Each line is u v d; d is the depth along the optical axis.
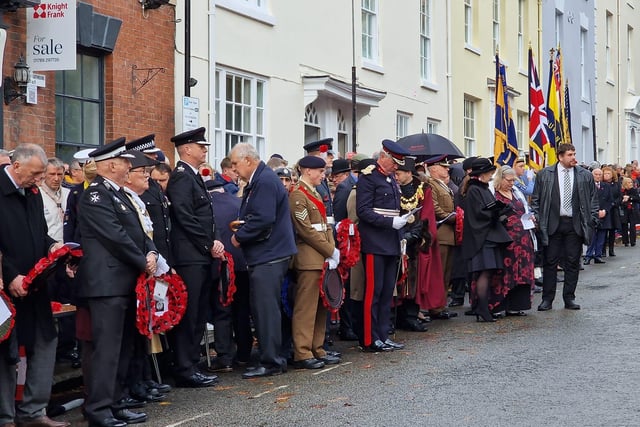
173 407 7.94
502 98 18.95
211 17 14.09
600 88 36.28
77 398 8.49
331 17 17.69
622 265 19.95
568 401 7.57
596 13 35.88
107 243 7.42
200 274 8.76
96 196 7.47
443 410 7.40
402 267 11.27
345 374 9.12
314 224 9.59
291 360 9.92
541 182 13.34
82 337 7.64
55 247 7.22
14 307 7.10
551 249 13.27
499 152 18.80
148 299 7.57
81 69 11.97
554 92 21.52
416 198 11.76
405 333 11.63
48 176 9.12
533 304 14.15
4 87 10.58
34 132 11.02
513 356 9.70
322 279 9.48
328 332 10.70
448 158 15.27
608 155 37.56
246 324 9.89
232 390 8.59
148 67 12.91
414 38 21.39
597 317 12.34
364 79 18.95
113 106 12.27
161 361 9.34
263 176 9.16
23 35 10.73
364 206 10.26
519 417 7.10
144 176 7.96
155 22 13.03
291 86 16.27
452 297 14.42
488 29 26.05
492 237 12.30
